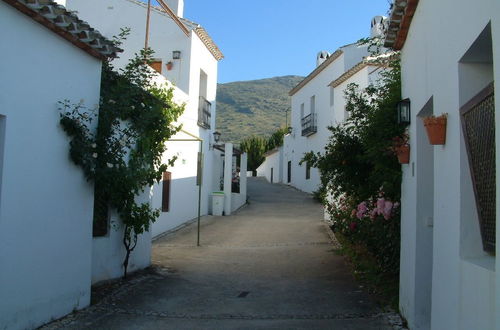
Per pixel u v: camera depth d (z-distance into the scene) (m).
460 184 3.83
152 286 7.80
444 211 4.30
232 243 13.07
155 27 17.27
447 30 4.24
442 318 4.30
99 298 6.86
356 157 8.69
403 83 6.59
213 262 10.21
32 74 5.25
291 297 7.27
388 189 6.99
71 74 6.03
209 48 19.11
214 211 19.69
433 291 4.66
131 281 8.00
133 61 8.31
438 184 4.54
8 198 4.89
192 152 17.55
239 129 109.25
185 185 16.86
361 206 9.04
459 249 3.80
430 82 4.90
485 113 3.36
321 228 15.33
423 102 5.21
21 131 5.08
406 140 6.17
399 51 7.29
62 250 5.88
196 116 17.66
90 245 6.57
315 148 27.53
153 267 9.39
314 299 7.14
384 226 7.70
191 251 11.68
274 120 119.75
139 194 8.48
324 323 5.91
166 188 15.16
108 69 7.68
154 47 17.19
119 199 7.38
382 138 6.84
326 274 8.94
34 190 5.31
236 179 25.67
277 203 24.50
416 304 5.42
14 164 4.97
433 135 4.32
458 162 3.89
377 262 8.46
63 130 5.88
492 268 3.21
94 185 6.65
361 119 9.50
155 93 9.77
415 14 5.67
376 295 7.27
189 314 6.30
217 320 6.03
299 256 10.88
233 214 20.06
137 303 6.75
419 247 5.45
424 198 5.49
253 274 8.99
